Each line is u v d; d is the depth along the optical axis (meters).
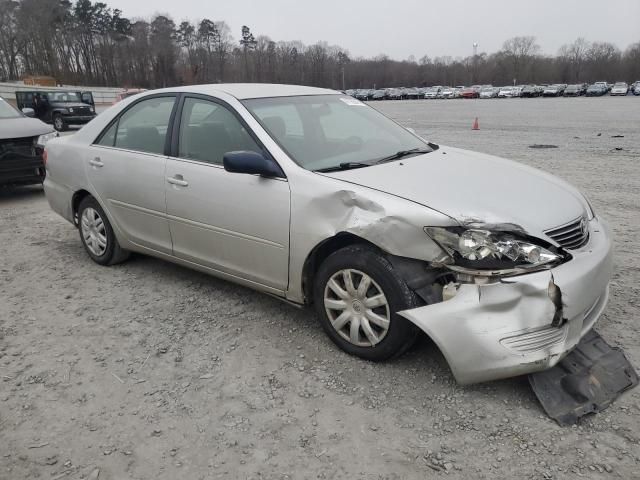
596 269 2.88
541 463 2.41
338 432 2.67
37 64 85.94
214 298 4.22
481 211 2.85
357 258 3.08
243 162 3.32
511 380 2.98
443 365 3.17
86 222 5.02
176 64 95.44
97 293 4.41
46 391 3.07
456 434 2.62
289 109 3.96
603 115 26.47
